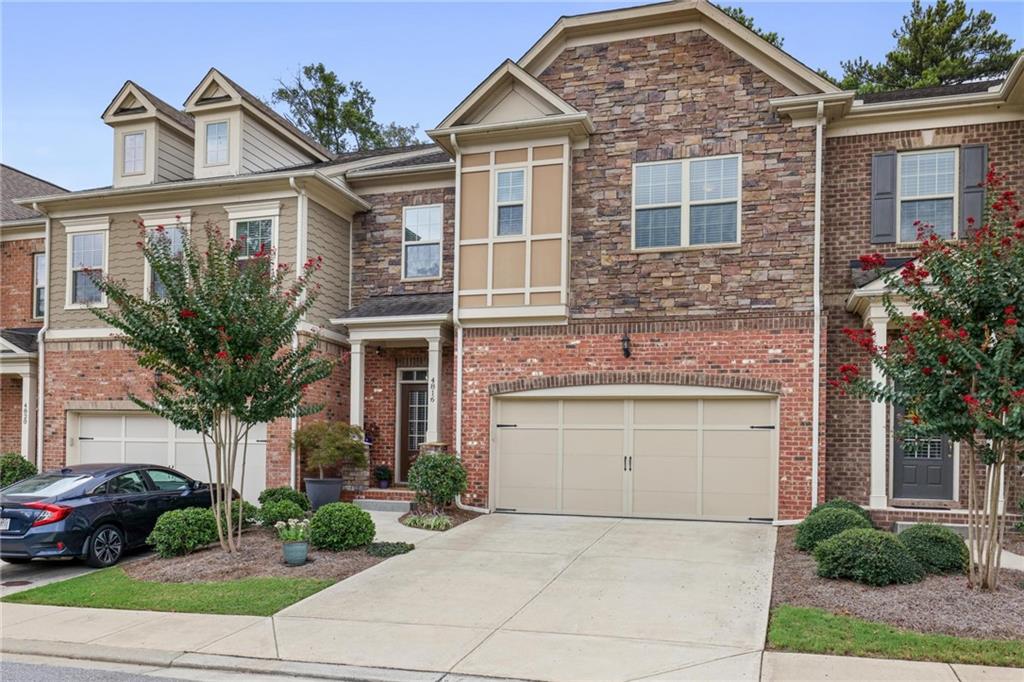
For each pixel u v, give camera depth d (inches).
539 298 555.8
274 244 627.5
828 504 459.8
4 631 307.6
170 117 705.0
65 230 697.6
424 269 656.4
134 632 301.9
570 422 556.7
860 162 533.6
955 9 1005.2
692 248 533.3
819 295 505.4
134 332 400.2
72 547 408.2
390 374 645.9
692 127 541.3
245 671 262.2
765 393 511.2
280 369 433.4
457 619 309.7
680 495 530.3
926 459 511.2
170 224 661.9
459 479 536.1
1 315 773.9
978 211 509.7
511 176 572.1
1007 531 456.1
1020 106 504.1
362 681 250.7
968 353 293.9
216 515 429.4
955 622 280.4
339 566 394.6
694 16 542.3
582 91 567.2
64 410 679.1
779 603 315.9
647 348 537.3
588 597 337.1
